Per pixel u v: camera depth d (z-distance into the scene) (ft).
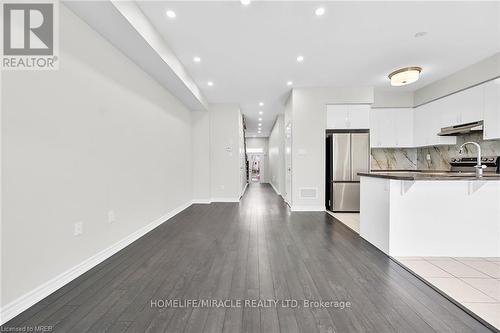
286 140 18.66
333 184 15.14
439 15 7.89
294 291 5.74
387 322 4.58
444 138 14.16
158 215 11.96
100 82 7.48
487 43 9.80
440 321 4.58
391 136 16.40
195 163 18.83
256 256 7.93
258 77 13.51
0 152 4.56
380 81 14.20
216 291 5.74
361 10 7.63
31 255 5.13
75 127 6.44
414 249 7.89
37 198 5.29
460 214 7.77
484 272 6.66
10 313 4.66
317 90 15.19
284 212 15.14
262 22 8.26
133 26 7.09
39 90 5.40
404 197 7.89
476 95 11.85
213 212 15.24
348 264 7.29
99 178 7.43
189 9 7.53
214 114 19.54
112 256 7.90
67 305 5.13
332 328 4.42
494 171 11.66
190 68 12.23
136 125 9.73
